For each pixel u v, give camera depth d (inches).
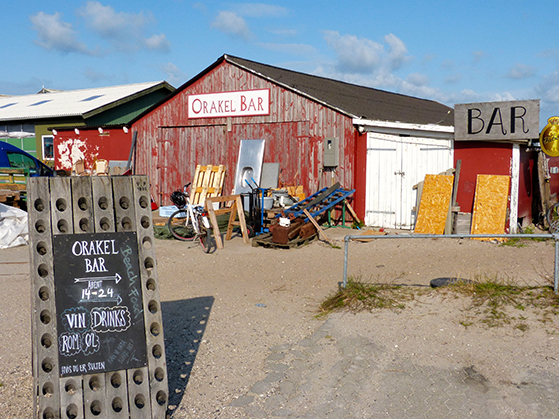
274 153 557.9
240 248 405.4
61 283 139.6
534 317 205.0
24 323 228.8
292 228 406.3
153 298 146.6
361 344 194.4
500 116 429.4
